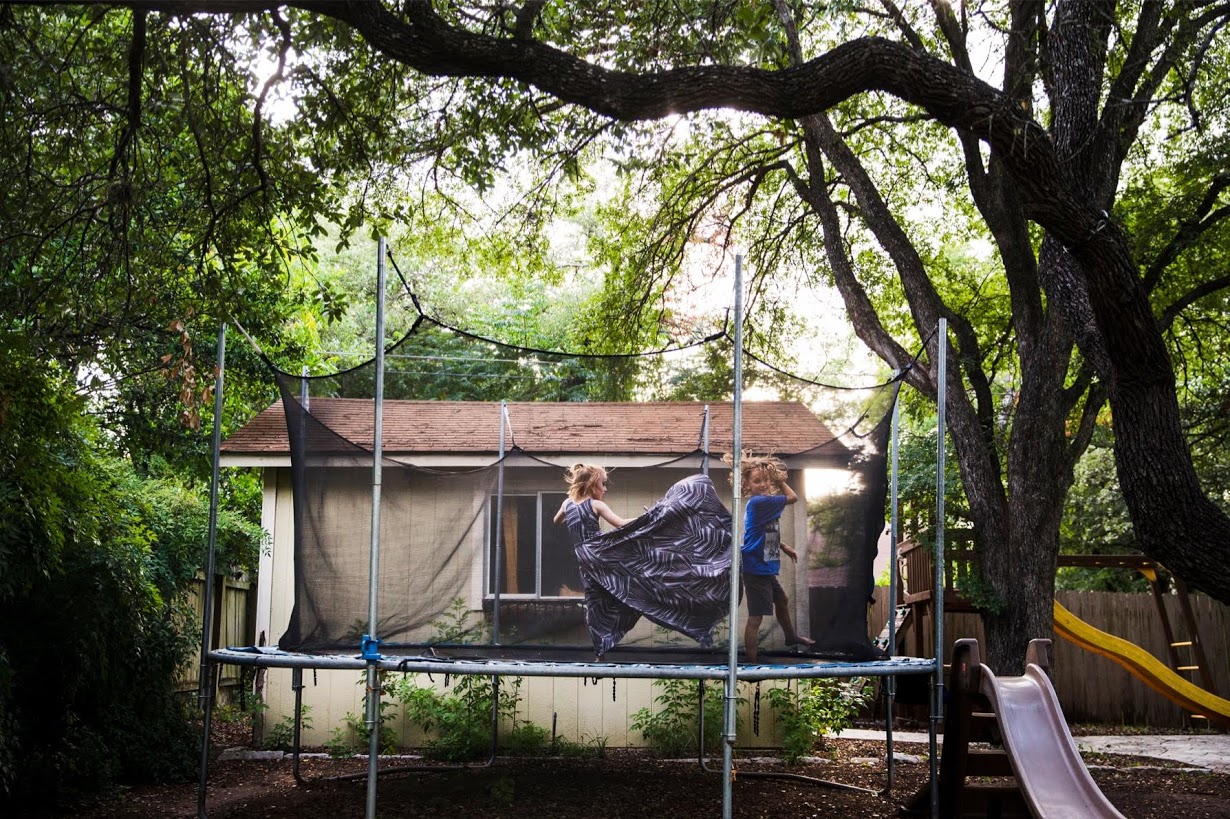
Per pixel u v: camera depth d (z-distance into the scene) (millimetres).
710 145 14484
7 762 6770
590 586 7543
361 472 7824
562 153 12141
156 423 13117
